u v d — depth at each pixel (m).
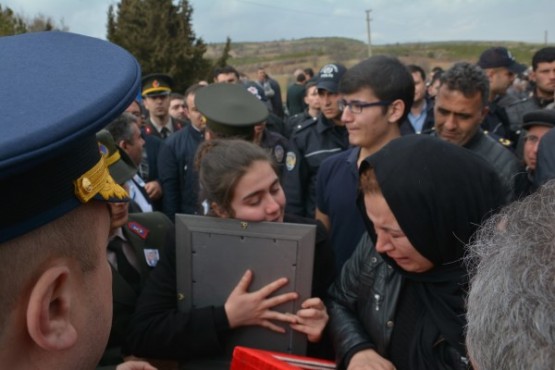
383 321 1.40
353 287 1.53
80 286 0.71
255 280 1.53
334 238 2.44
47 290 0.65
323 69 3.53
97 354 0.76
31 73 0.70
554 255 0.58
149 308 1.63
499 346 0.59
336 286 1.63
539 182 1.95
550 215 0.63
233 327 1.51
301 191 3.46
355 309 1.54
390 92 2.26
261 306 1.49
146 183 4.05
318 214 2.61
